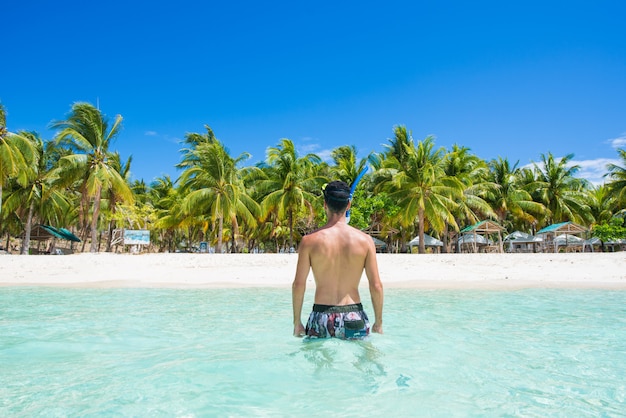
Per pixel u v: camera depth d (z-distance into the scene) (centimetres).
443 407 197
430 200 3027
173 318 521
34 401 204
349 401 205
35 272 1404
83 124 2611
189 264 1541
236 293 959
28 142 2364
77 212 3941
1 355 308
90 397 210
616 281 1235
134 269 1468
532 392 220
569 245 3919
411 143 3522
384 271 1479
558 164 4162
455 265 1559
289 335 383
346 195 326
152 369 262
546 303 714
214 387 226
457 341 354
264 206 3197
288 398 209
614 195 3756
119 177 2689
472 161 3772
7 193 3194
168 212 4181
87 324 467
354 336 308
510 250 4200
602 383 236
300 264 316
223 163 3034
